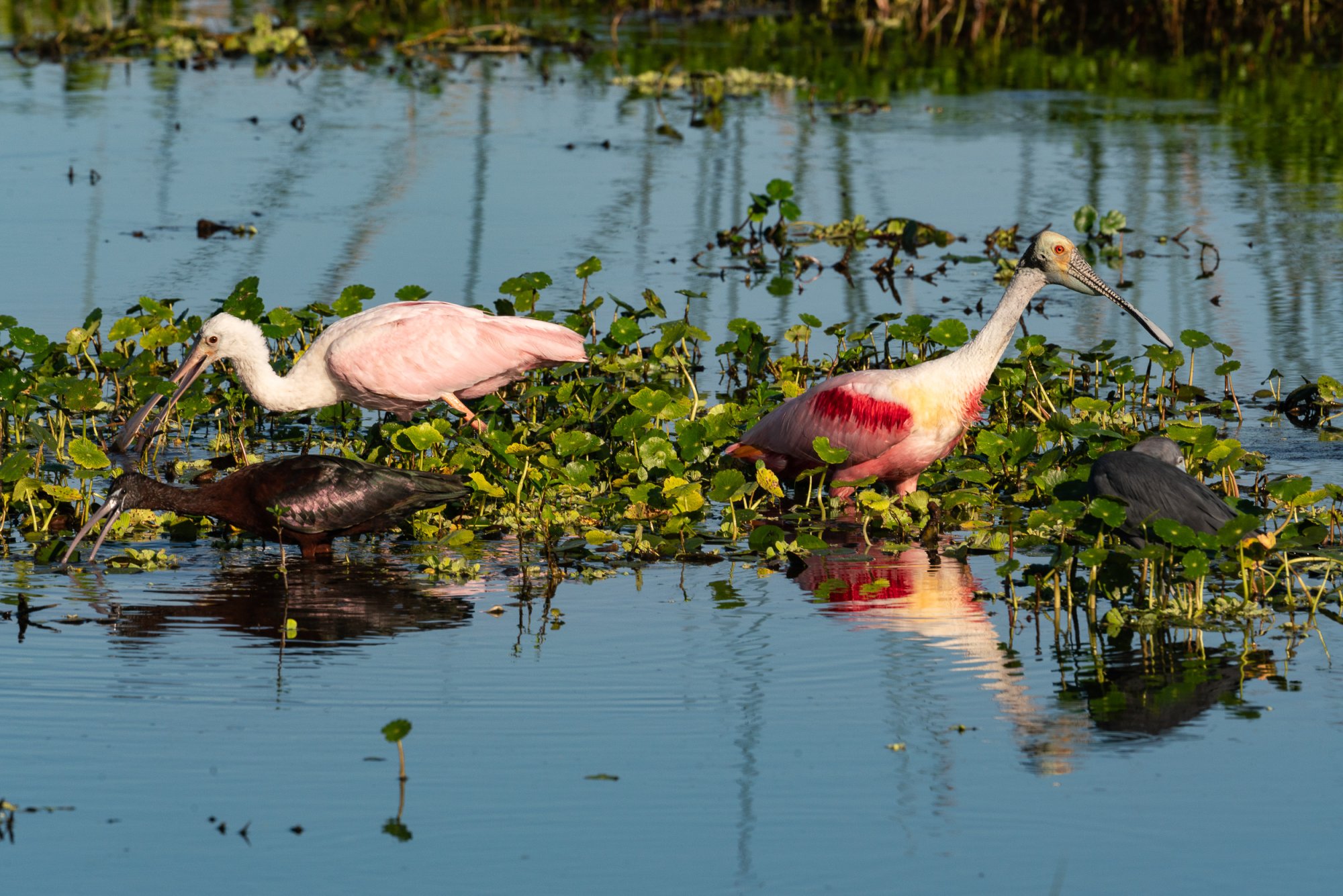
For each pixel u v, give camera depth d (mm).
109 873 7648
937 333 15625
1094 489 11586
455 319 14906
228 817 8211
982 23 41406
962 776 8656
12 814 8211
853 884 7586
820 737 9148
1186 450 13250
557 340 15234
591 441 13469
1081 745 9039
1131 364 17125
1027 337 16203
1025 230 23875
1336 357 17906
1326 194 25906
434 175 26578
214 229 22781
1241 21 40812
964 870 7707
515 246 22188
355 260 21266
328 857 7809
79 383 14445
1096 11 41844
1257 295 20578
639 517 13383
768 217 24312
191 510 12414
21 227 22859
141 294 19422
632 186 26000
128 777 8625
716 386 17391
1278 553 11930
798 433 13758
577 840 7980
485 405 15289
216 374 16172
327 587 11789
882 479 14000
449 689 9828
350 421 16281
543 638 10727
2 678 9906
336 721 9344
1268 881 7594
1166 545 11164
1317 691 9734
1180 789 8492
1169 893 7508
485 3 46312
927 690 9820
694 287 20781
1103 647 10539
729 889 7543
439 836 8008
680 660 10312
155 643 10562
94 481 14508
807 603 11461
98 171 26453
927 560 12539
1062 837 8016
